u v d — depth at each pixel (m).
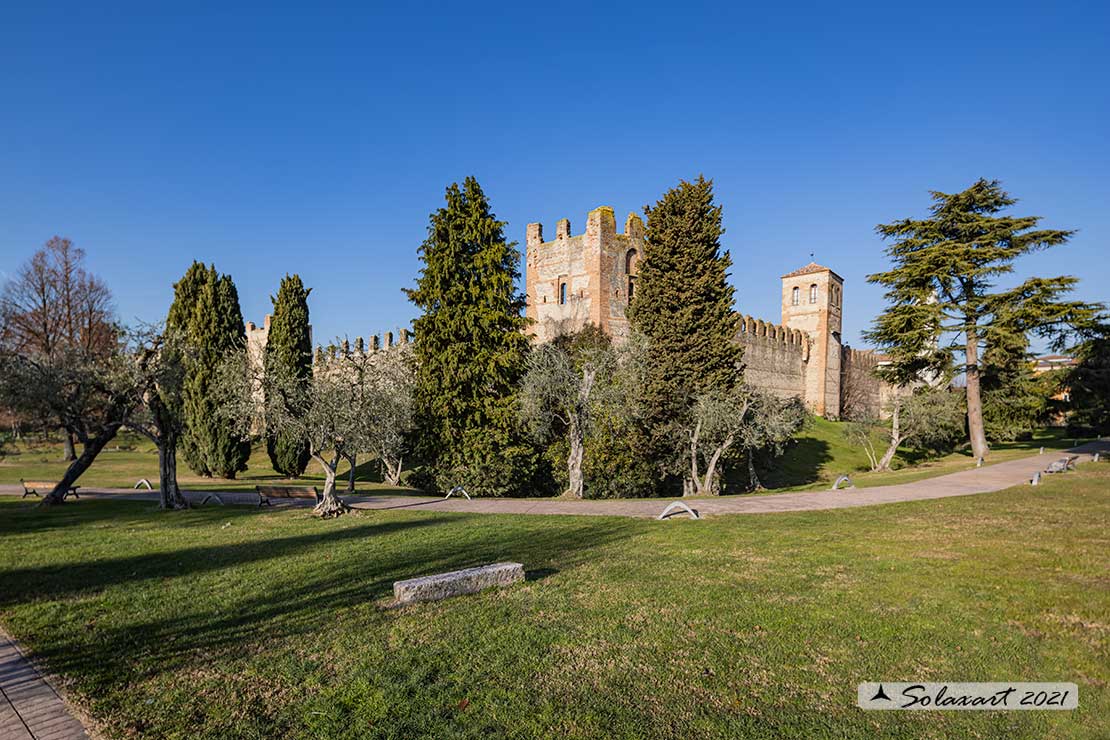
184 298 37.69
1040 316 34.44
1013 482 23.20
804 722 5.57
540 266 49.31
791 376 71.44
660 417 33.47
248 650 7.39
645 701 5.98
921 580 9.52
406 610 8.72
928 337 37.69
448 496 25.50
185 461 38.09
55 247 46.69
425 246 31.44
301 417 19.91
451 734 5.40
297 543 14.24
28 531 16.38
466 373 29.64
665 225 37.72
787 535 13.55
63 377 20.67
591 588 9.70
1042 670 6.43
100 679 6.68
